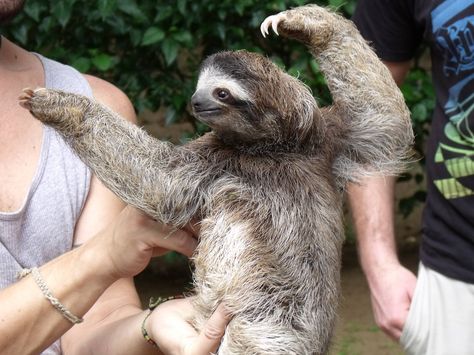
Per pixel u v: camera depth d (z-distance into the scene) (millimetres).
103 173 1031
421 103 2240
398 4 1417
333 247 1033
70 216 1111
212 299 992
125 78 2254
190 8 2113
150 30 2074
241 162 1041
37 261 1094
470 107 1286
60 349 1142
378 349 2109
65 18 2012
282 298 995
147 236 1019
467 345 1314
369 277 1438
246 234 997
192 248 1034
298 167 1040
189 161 1045
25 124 1121
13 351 1021
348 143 1111
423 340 1367
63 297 1020
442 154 1320
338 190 1089
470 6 1276
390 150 1138
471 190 1294
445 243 1325
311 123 1055
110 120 1048
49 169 1104
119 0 2057
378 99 1146
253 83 1040
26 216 1088
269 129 1044
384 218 1446
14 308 1013
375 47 1467
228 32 2223
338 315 1070
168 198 1020
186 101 2262
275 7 2125
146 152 1039
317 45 1159
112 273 1025
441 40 1306
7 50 1165
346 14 2121
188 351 975
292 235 1008
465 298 1309
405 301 1397
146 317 1056
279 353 981
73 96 1048
